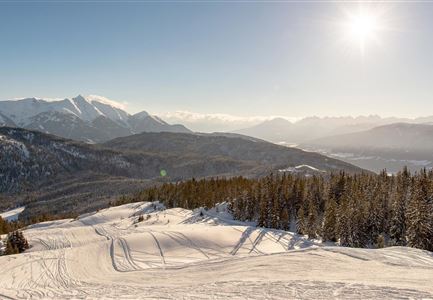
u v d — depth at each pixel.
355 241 60.31
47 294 22.30
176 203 107.69
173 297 16.03
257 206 84.81
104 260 38.31
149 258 39.81
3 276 31.05
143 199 131.38
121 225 75.19
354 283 15.44
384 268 20.53
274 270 21.30
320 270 20.47
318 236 65.38
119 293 18.98
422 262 23.78
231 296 15.07
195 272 24.16
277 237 56.94
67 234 64.38
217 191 105.94
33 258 38.59
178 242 47.19
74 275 31.42
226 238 51.34
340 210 63.31
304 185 89.75
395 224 62.28
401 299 12.48
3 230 90.94
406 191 76.69
